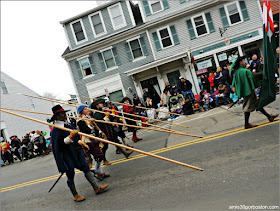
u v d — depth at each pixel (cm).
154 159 588
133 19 1895
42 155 1526
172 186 398
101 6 1920
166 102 1469
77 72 1992
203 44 1772
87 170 447
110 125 641
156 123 1373
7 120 2394
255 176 351
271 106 802
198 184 378
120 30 1922
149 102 1508
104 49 1931
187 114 1302
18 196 582
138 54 1891
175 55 1703
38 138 1523
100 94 1966
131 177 501
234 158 443
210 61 1767
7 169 1315
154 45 1852
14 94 2555
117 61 1920
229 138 582
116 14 1922
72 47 2008
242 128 639
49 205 461
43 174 797
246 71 575
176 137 791
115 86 1936
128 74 1803
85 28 1970
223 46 1745
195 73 1772
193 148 590
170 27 1819
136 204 367
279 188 301
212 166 437
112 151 870
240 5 1717
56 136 421
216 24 1755
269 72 561
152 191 400
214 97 1269
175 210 318
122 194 421
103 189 456
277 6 1681
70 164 422
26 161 1505
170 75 1836
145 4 1848
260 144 475
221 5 1741
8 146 1658
